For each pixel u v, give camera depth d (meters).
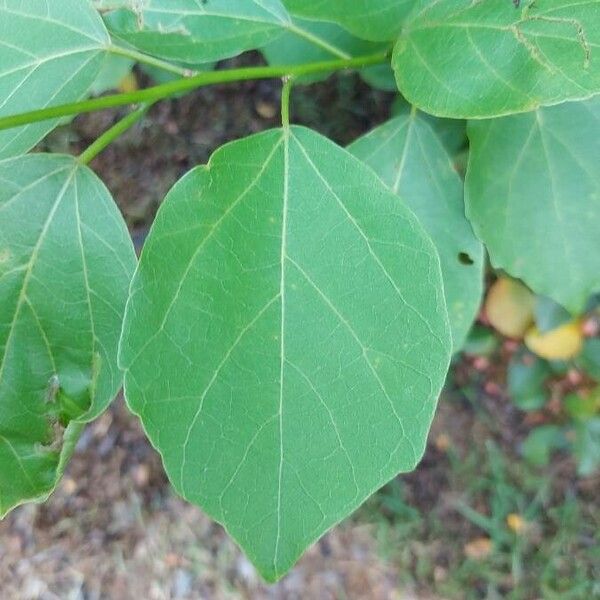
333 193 0.15
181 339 0.14
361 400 0.14
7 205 0.16
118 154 0.36
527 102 0.14
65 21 0.17
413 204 0.20
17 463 0.17
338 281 0.15
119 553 0.40
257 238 0.15
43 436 0.17
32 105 0.17
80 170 0.17
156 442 0.14
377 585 0.39
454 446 0.39
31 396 0.17
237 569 0.40
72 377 0.17
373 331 0.14
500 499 0.38
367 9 0.17
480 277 0.20
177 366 0.14
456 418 0.38
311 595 0.39
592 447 0.34
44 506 0.41
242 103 0.35
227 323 0.14
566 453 0.38
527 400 0.35
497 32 0.14
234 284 0.15
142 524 0.40
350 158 0.15
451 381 0.38
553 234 0.19
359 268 0.15
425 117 0.23
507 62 0.14
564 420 0.36
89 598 0.40
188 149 0.36
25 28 0.16
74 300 0.17
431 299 0.14
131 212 0.37
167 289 0.14
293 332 0.14
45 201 0.17
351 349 0.14
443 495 0.39
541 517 0.38
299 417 0.14
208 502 0.14
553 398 0.35
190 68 0.22
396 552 0.39
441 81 0.15
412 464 0.14
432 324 0.14
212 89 0.35
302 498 0.14
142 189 0.37
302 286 0.15
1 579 0.41
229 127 0.36
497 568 0.38
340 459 0.14
